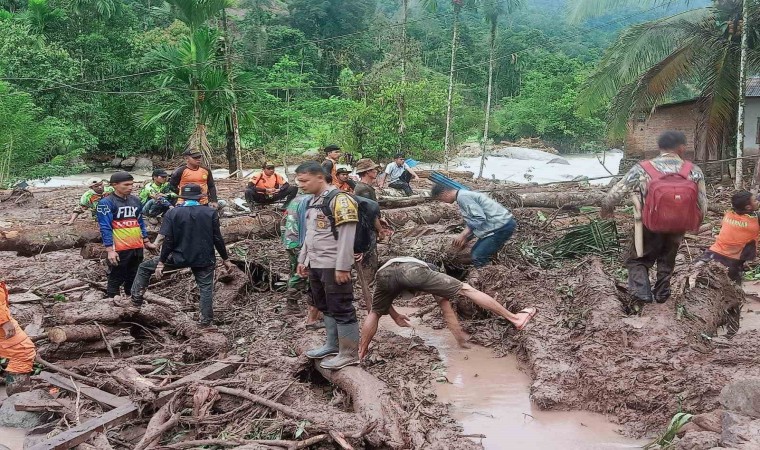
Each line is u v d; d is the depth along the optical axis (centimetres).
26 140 2541
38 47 3136
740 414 396
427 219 1151
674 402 461
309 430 429
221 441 415
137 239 743
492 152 3972
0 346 536
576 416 485
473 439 445
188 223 641
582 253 884
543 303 663
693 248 958
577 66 5672
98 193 1120
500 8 2550
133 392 497
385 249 886
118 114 3441
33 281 900
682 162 571
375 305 586
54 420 492
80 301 712
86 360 592
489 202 752
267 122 2642
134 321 648
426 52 6009
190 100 2242
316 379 553
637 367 501
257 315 721
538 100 4947
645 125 2244
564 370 527
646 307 592
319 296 532
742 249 702
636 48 1745
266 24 5728
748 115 2009
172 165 3522
